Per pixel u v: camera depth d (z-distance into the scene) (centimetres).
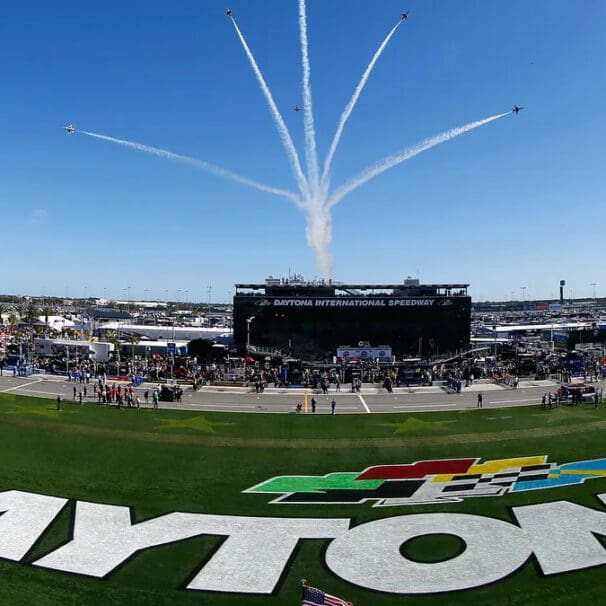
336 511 3416
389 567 2756
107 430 5288
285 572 2711
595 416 6019
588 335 13175
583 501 3550
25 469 4103
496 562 2802
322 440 5034
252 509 3438
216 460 4409
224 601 2467
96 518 3288
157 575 2670
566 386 7062
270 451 4675
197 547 2952
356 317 11612
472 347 11712
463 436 5172
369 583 2616
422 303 11631
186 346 12031
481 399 6594
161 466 4238
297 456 4538
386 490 3766
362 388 7981
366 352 11075
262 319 11612
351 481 3944
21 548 2922
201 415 6053
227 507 3466
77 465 4222
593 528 3173
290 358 10544
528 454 4578
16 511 3366
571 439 5041
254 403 6812
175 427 5453
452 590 2559
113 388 6875
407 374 8256
